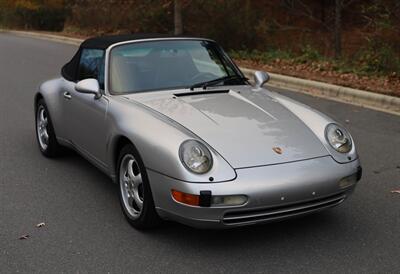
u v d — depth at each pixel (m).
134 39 5.27
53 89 5.93
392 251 3.93
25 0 32.91
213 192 3.59
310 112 4.57
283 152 3.90
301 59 13.32
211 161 3.71
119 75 4.93
